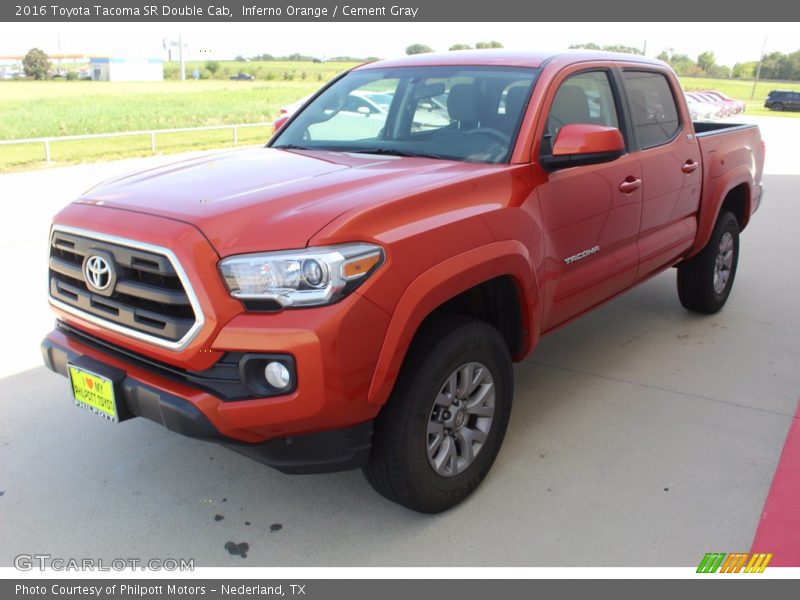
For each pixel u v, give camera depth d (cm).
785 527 296
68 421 381
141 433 371
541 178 333
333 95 422
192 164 347
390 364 258
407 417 272
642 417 391
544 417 390
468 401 303
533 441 364
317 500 317
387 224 260
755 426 381
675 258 485
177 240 246
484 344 298
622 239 405
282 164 333
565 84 367
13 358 459
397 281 257
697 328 532
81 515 305
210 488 325
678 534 292
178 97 3550
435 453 292
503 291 324
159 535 293
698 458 348
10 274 643
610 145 326
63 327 310
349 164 329
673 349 489
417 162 333
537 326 337
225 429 249
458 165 325
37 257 702
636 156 411
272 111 2867
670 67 482
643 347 494
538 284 330
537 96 347
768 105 4506
